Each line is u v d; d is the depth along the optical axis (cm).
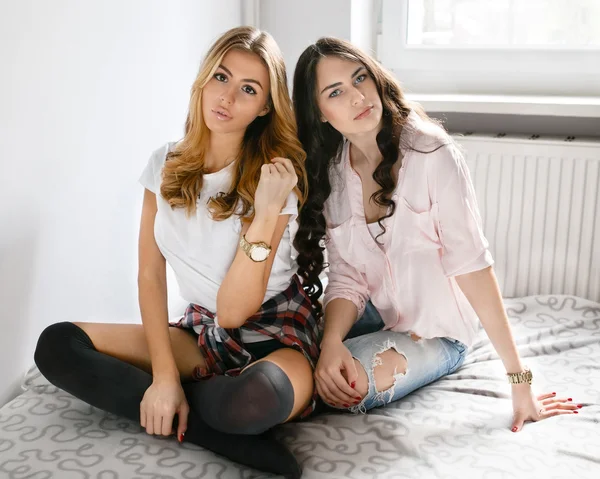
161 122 225
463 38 264
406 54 270
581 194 234
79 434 167
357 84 171
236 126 166
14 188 174
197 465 157
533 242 242
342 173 185
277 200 164
